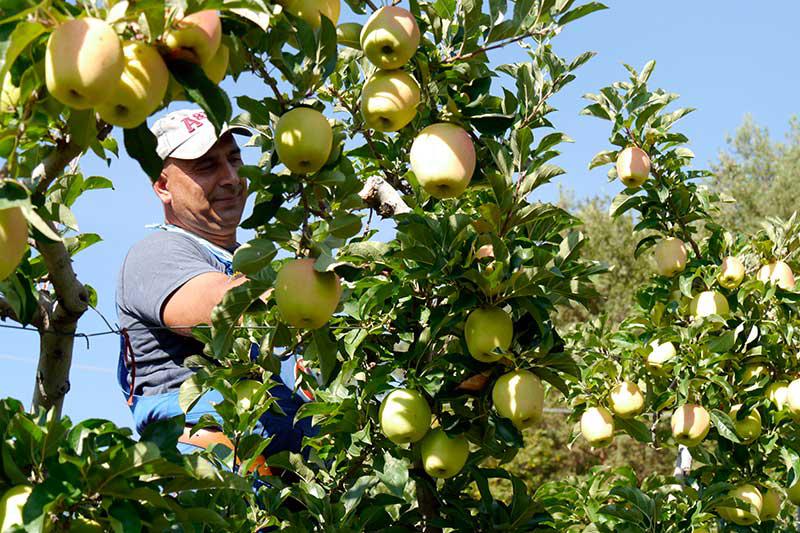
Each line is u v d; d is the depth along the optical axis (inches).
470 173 105.0
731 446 173.6
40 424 83.5
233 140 149.1
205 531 100.4
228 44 86.2
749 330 176.2
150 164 82.7
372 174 150.6
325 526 113.5
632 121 183.0
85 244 125.8
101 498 78.4
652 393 173.2
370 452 124.0
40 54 72.1
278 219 99.0
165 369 132.8
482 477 119.6
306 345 115.9
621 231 621.6
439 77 109.0
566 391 116.0
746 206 625.3
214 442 126.6
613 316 589.3
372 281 118.3
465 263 109.3
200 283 130.0
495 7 108.6
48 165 84.0
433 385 109.9
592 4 107.0
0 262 72.1
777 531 175.9
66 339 103.2
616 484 171.8
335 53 95.6
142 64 73.0
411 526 121.2
